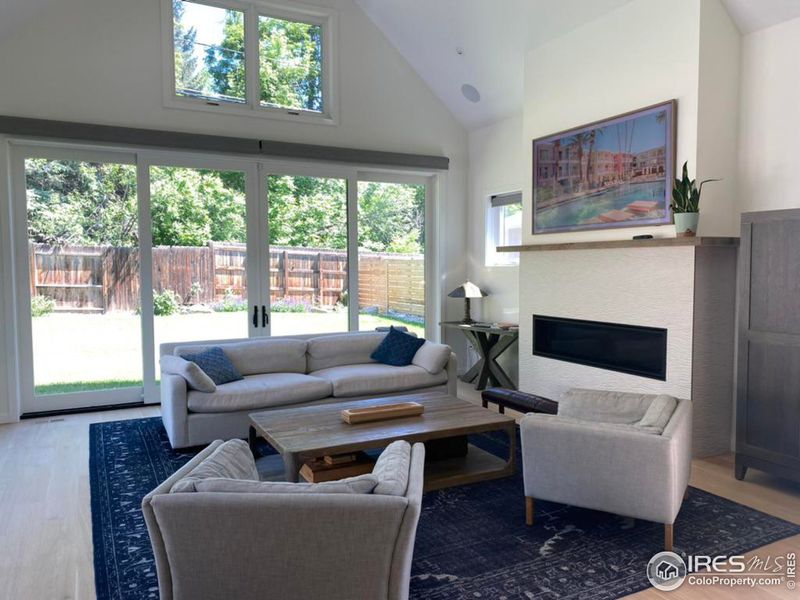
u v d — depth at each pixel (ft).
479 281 22.16
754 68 12.71
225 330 18.86
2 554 8.77
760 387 11.34
